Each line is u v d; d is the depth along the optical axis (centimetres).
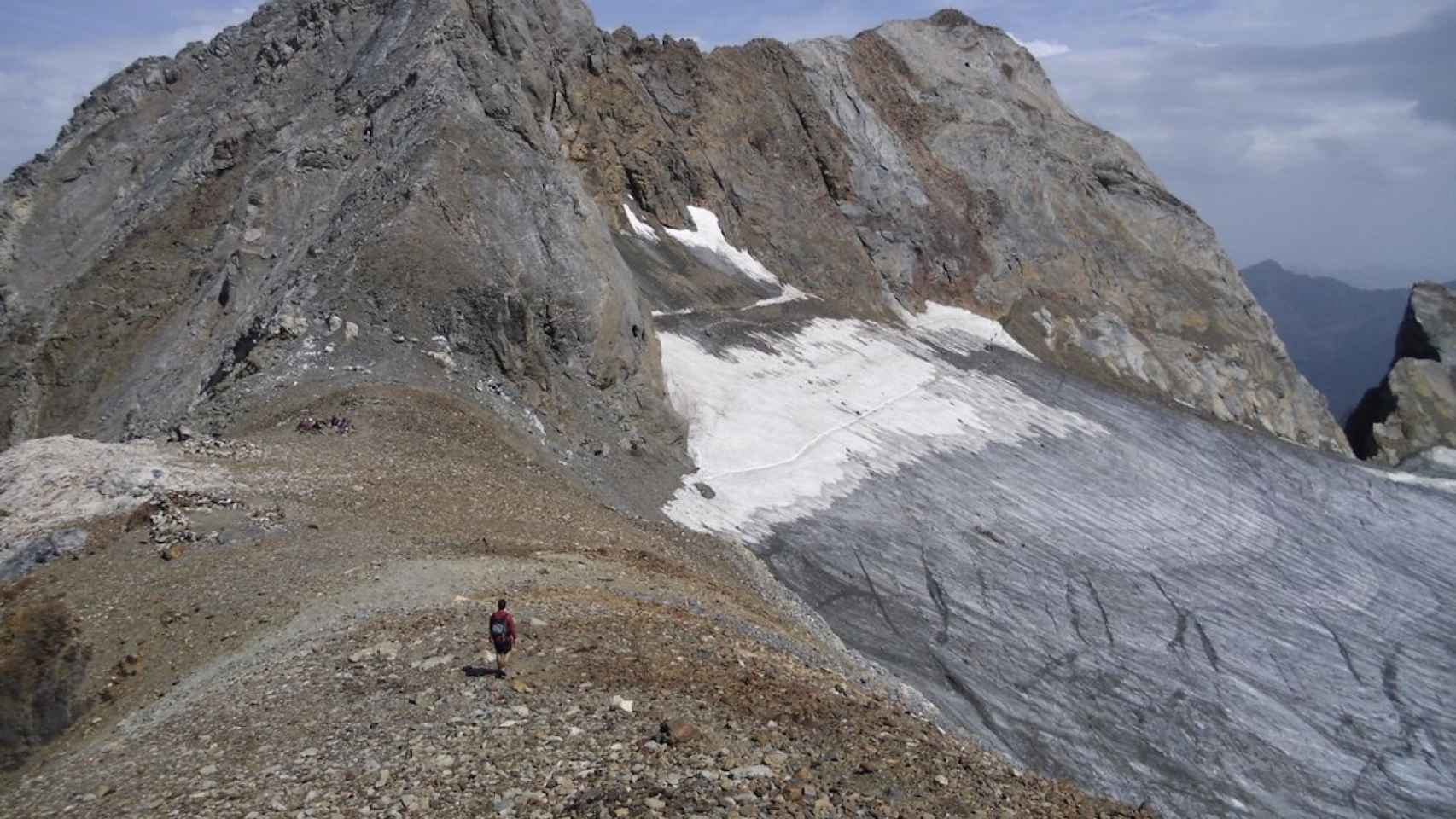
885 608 3822
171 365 4297
